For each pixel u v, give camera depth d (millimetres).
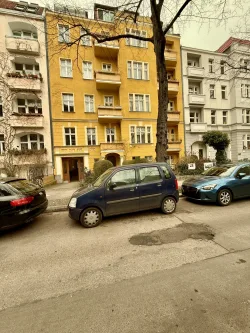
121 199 5230
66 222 5527
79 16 15555
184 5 7543
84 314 2158
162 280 2688
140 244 3867
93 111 17891
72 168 17625
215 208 6074
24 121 15414
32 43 15781
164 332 1859
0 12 15266
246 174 6699
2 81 14180
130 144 17984
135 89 18359
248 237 3932
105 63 18266
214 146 16641
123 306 2242
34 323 2070
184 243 3789
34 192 5293
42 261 3430
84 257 3486
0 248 4051
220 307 2135
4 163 13945
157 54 8430
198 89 21969
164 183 5680
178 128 20375
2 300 2477
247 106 22688
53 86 16547
